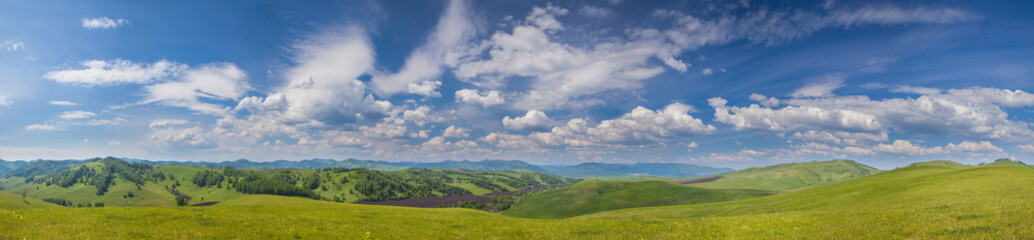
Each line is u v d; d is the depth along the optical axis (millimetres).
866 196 63531
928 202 39781
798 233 26203
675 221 37906
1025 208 26719
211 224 31656
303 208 58750
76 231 25578
